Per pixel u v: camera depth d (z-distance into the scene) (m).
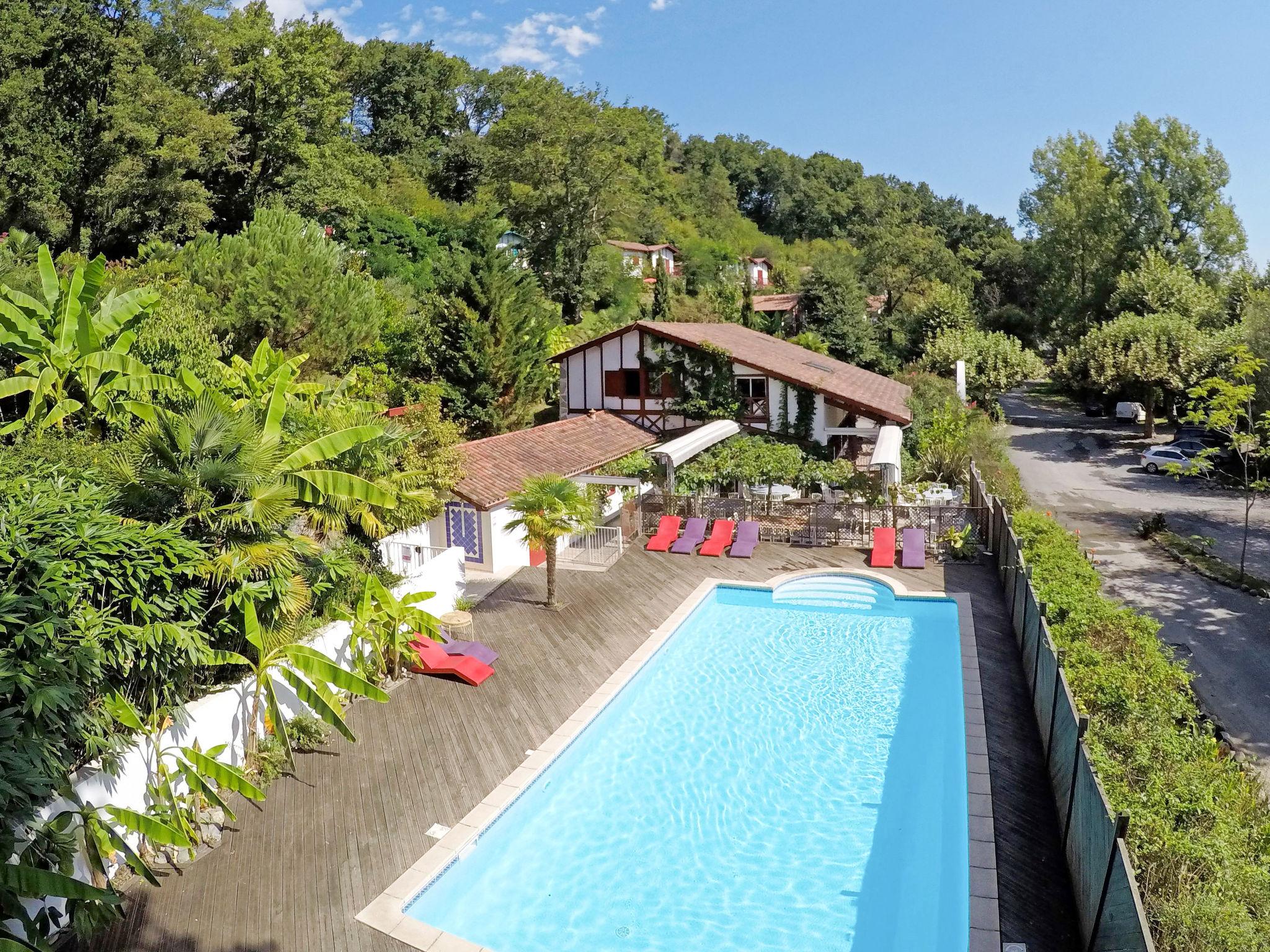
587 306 60.31
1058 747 11.95
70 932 9.52
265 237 29.17
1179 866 8.86
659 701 16.59
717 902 10.82
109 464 12.80
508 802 12.20
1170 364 46.00
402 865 10.75
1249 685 17.08
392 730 14.38
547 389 40.97
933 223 123.69
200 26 43.09
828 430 33.44
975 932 9.42
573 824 12.56
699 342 34.34
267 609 12.59
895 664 18.23
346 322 29.25
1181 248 62.50
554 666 17.19
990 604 20.77
